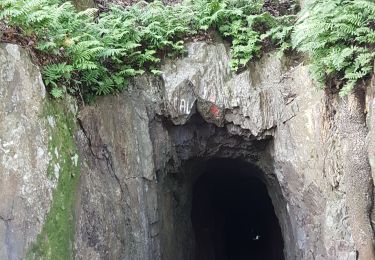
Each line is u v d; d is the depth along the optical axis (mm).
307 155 7234
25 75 5324
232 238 19781
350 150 6039
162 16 8258
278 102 8086
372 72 5996
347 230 6293
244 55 8297
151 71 8016
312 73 6859
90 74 6574
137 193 7184
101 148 6586
